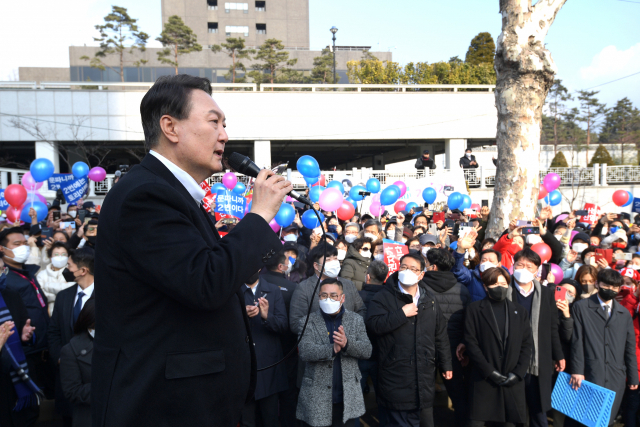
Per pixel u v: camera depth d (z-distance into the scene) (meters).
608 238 8.13
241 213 9.36
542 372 4.53
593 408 4.36
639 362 4.90
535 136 8.12
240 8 56.31
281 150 31.73
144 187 1.37
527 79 7.99
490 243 6.70
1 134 23.89
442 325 4.59
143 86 25.38
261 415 4.61
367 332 4.70
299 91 26.08
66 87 25.48
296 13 57.53
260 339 4.55
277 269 5.43
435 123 26.86
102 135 24.75
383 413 4.62
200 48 38.34
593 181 23.27
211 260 1.36
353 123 26.42
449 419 5.61
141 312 1.40
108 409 1.37
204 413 1.41
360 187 11.28
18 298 4.27
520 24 7.92
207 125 1.54
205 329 1.44
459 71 36.75
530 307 4.67
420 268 4.52
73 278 5.28
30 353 4.97
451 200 11.46
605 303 4.80
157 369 1.37
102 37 37.09
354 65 41.28
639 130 48.31
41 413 5.59
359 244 6.37
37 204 9.69
